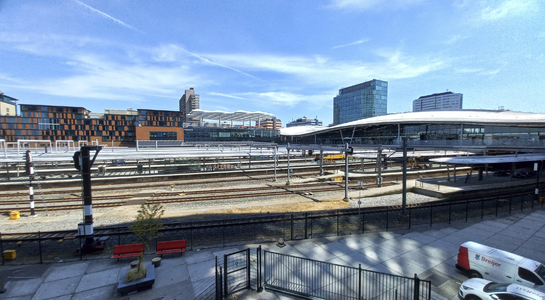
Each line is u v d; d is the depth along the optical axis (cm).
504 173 3988
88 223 1264
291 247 1338
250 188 2870
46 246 1343
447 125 4741
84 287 955
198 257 1210
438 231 1596
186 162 4475
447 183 3086
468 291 863
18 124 8181
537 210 2136
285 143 10494
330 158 5769
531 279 884
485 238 1480
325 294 908
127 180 3241
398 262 1176
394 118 5953
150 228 1121
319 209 2123
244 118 10506
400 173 3869
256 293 922
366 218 1866
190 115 9625
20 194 2520
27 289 938
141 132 8819
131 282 916
